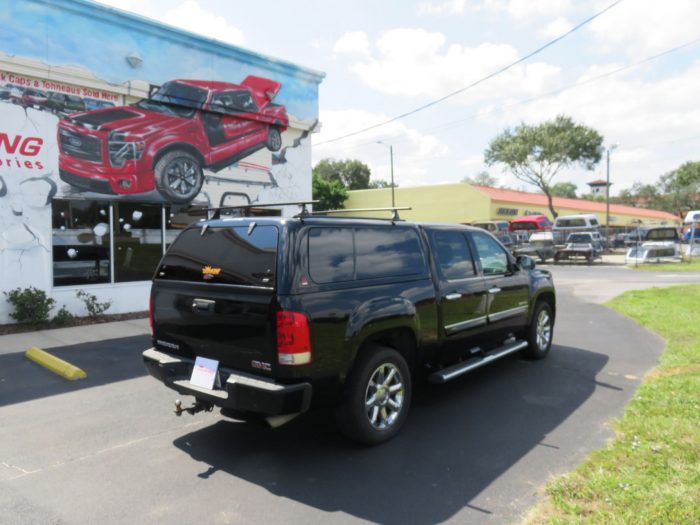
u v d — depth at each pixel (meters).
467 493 3.46
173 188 11.34
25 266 9.18
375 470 3.82
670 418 4.55
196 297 4.16
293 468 3.88
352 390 4.05
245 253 3.93
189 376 4.21
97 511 3.29
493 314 5.86
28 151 9.17
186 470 3.86
